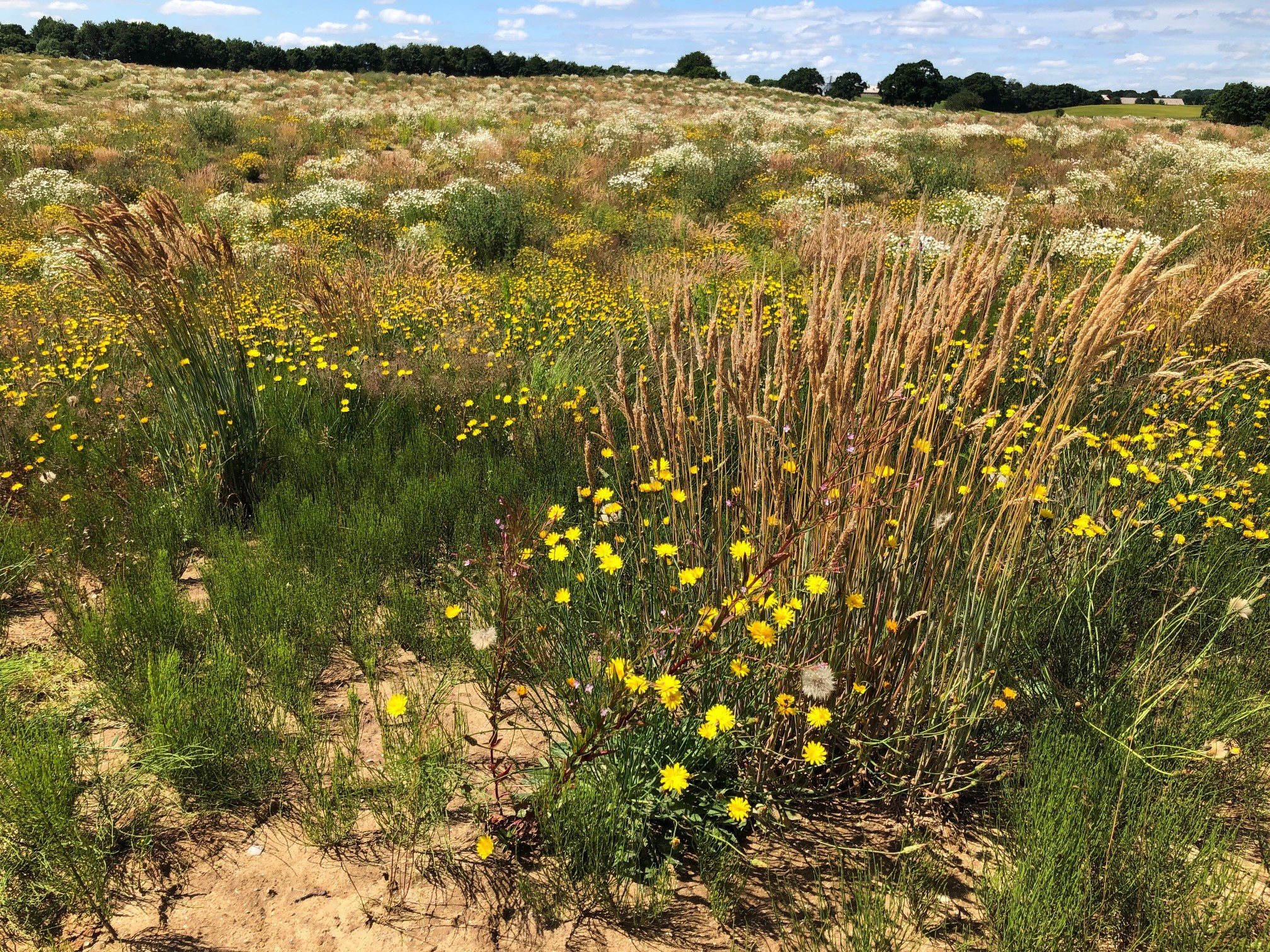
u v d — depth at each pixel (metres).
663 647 2.11
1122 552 3.18
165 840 2.15
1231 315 6.09
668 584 2.44
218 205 14.03
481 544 3.47
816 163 18.34
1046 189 15.95
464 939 1.89
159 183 15.82
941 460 2.19
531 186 15.75
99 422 4.82
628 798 2.12
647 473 2.60
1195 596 2.95
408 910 1.96
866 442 2.10
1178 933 1.79
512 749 2.51
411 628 3.02
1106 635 2.83
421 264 9.38
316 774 2.30
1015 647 2.66
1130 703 2.47
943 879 2.04
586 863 2.04
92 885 1.95
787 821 2.25
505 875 2.07
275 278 8.82
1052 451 2.12
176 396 4.20
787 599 2.20
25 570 3.39
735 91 45.06
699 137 22.91
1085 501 3.46
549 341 6.38
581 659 2.37
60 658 2.89
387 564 3.52
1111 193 15.65
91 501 3.89
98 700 2.65
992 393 2.30
